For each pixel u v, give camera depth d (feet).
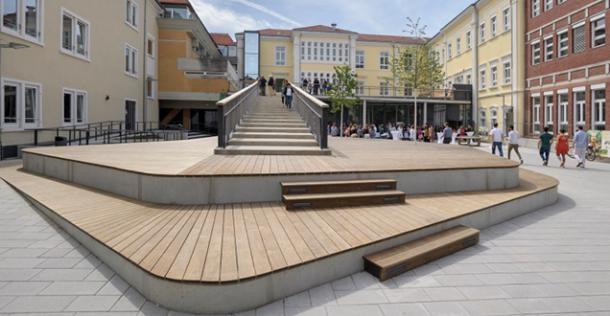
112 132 66.08
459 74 140.77
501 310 12.43
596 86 75.92
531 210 27.30
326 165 26.58
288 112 60.75
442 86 148.46
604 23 74.18
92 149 39.65
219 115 33.83
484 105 122.11
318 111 38.11
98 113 70.69
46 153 33.94
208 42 121.08
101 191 24.89
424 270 15.58
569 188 38.22
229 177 21.29
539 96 94.68
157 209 19.90
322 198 20.79
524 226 22.99
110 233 16.21
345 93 112.37
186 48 101.30
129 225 17.25
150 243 14.82
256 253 13.91
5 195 26.13
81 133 63.62
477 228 21.67
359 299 12.92
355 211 20.30
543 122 93.20
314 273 13.62
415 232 17.54
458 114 132.46
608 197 33.42
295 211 19.90
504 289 13.99
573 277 15.20
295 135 40.81
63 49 59.11
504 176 29.01
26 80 51.06
